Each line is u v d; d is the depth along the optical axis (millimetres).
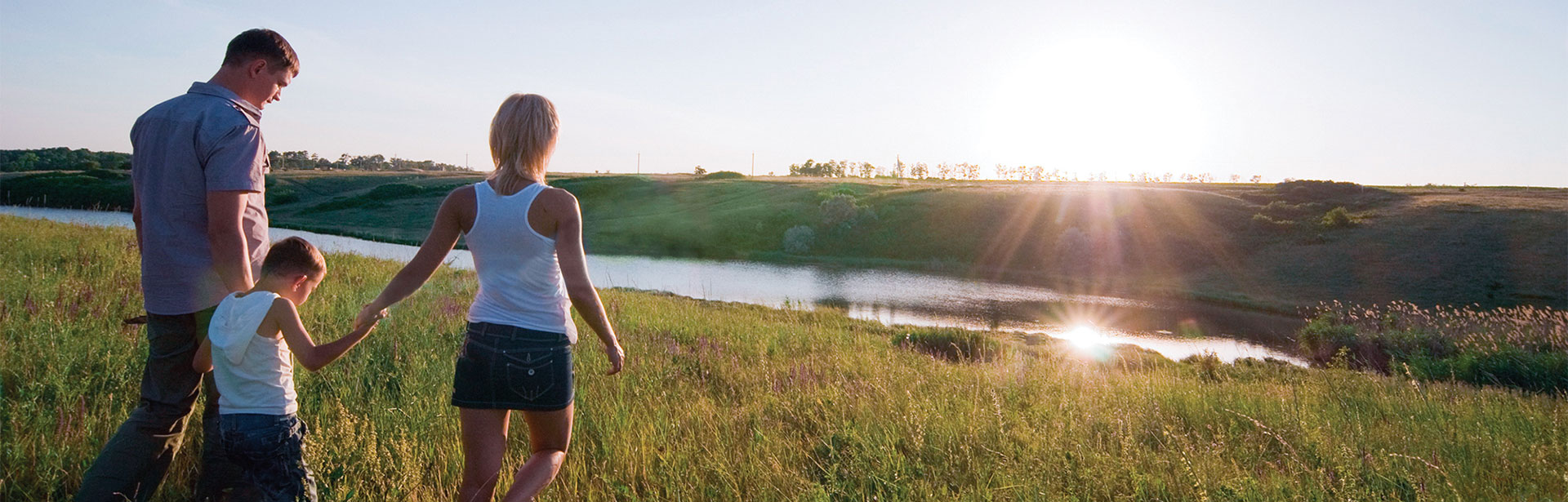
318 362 2393
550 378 2441
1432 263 43688
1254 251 50219
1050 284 43594
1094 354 15570
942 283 42938
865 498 3170
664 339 7605
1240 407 5484
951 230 62656
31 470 2848
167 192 2518
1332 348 20047
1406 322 20078
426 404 3984
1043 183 105250
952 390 5672
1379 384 8508
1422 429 5180
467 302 8773
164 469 2662
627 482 3291
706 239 65500
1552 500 3588
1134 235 56062
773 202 82000
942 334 15383
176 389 2639
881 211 69250
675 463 3439
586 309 2406
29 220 15055
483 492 2416
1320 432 4555
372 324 2434
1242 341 25797
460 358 2475
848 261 55594
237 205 2529
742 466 3465
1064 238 54531
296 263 2551
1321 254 47562
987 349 13812
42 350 4305
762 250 62188
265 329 2436
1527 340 15000
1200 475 3537
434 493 2975
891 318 28172
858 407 4633
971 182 112875
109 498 2465
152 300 2568
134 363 4203
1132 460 3736
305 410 3715
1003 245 58062
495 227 2375
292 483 2512
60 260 9000
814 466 3584
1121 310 33719
